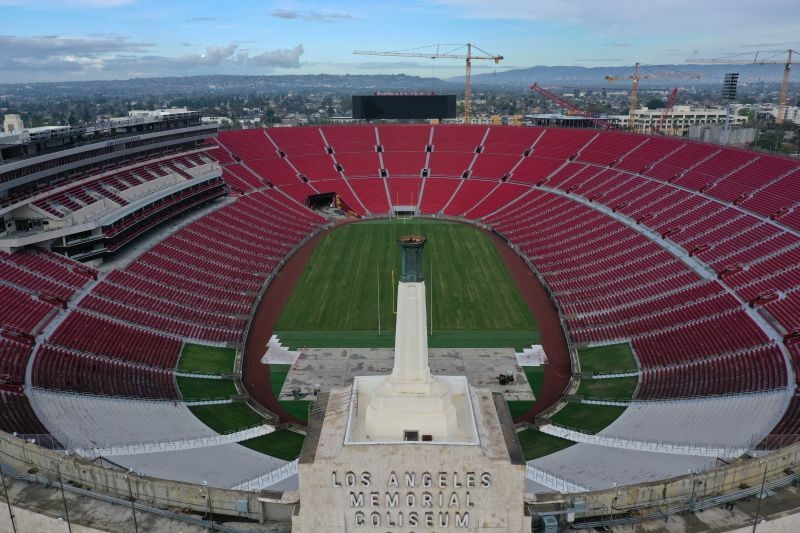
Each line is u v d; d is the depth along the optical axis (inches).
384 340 3058.6
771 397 2058.3
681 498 1290.6
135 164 3944.4
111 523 1243.8
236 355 2876.5
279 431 2196.1
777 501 1275.8
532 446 2038.6
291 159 6195.9
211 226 4347.9
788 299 2630.4
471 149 6437.0
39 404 2020.2
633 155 5191.9
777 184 3644.2
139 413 2176.4
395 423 1200.2
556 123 6648.6
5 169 2704.2
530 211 5098.4
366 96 6614.2
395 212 5753.0
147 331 2822.3
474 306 3481.8
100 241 3260.3
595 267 3695.9
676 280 3184.1
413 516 1184.8
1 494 1320.1
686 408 2164.1
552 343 3011.8
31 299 2650.1
